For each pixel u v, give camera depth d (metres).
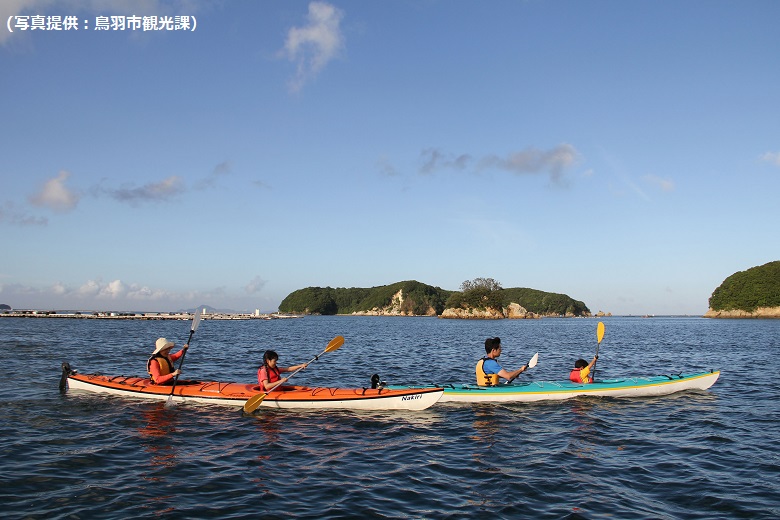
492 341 11.34
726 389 13.00
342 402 10.09
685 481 6.26
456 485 6.09
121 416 9.30
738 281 123.69
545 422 9.29
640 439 8.19
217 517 5.07
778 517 5.16
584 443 7.96
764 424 9.20
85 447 7.41
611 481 6.25
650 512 5.30
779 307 115.06
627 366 19.22
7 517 4.95
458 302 134.38
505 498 5.68
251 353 23.92
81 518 4.99
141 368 16.50
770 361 20.83
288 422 9.09
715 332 51.72
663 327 71.69
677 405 10.82
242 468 6.62
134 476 6.26
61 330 42.34
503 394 10.89
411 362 20.17
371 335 45.44
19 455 6.95
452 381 14.65
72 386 11.41
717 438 8.25
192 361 19.56
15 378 13.39
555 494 5.81
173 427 8.62
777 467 6.80
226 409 9.95
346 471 6.55
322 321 107.00
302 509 5.31
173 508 5.28
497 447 7.71
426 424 9.09
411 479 6.28
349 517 5.11
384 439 8.11
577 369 12.10
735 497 5.71
